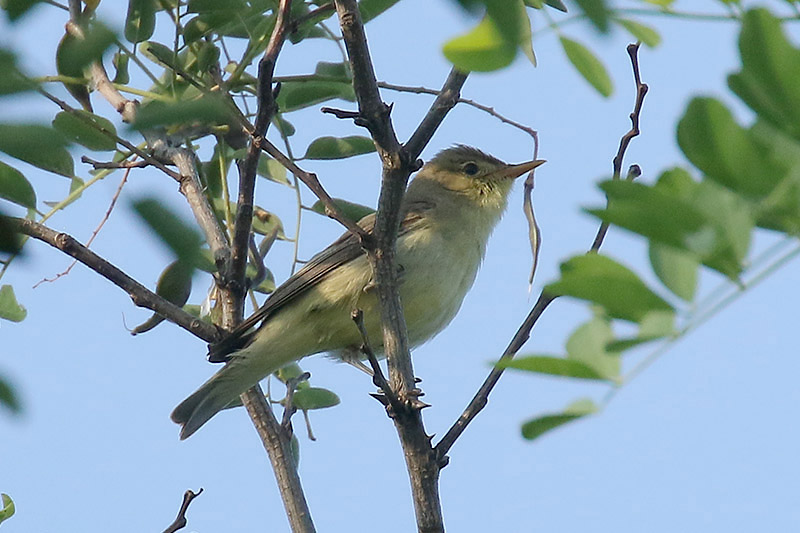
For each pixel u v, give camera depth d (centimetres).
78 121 588
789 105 430
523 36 475
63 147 373
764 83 431
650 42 571
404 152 854
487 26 470
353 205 1187
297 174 890
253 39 1013
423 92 1131
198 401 1296
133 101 911
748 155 443
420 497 893
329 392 1154
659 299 493
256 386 1111
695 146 448
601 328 540
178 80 1027
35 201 870
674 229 459
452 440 905
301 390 1153
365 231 895
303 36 1038
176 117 396
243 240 1048
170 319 1023
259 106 924
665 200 459
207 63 996
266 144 888
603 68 625
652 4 511
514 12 464
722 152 444
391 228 889
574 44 621
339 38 1108
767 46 425
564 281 504
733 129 443
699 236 458
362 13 937
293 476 1056
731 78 440
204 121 400
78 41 393
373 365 874
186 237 390
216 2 955
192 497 955
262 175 1187
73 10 679
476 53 477
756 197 448
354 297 1308
